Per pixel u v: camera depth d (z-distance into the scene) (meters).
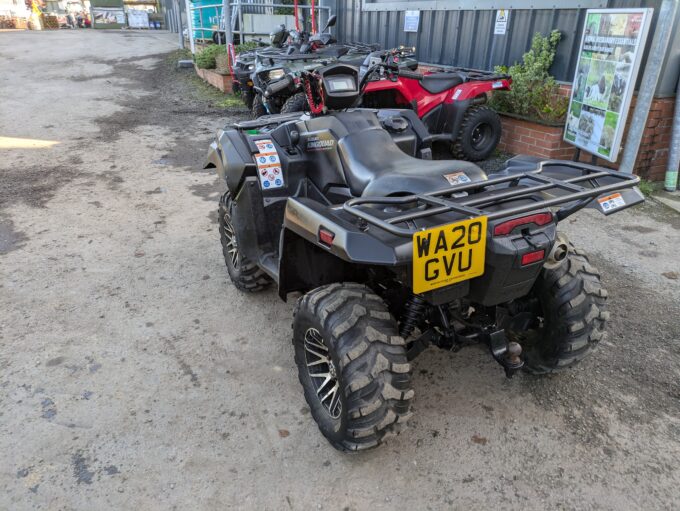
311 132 3.30
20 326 3.71
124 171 7.09
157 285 4.27
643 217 5.45
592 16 5.84
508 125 7.44
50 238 5.09
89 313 3.88
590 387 3.09
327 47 9.23
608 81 5.62
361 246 2.14
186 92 12.55
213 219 5.55
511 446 2.69
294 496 2.44
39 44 21.48
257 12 15.25
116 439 2.76
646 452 2.65
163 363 3.35
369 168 2.87
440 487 2.47
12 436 2.77
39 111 10.57
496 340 2.60
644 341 3.48
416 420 2.85
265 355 3.43
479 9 8.01
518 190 2.36
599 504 2.37
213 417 2.91
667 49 5.84
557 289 2.70
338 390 2.44
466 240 2.15
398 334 2.40
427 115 7.00
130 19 39.09
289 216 2.56
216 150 3.79
